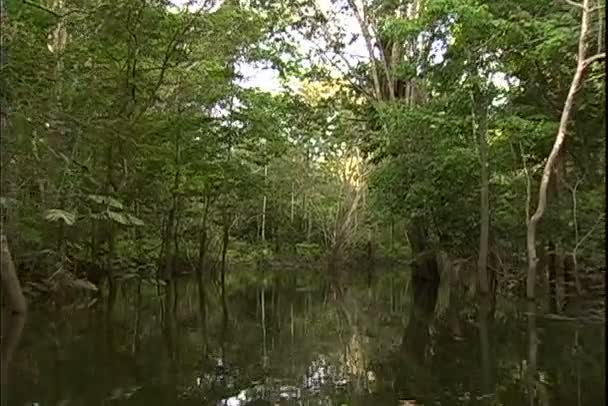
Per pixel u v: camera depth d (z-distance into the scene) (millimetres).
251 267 42438
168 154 23375
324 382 9070
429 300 20625
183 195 27516
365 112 26203
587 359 9992
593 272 19844
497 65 17531
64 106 17234
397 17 20844
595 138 18109
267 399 8164
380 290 25469
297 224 46062
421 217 21922
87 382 8766
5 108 14039
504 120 17109
